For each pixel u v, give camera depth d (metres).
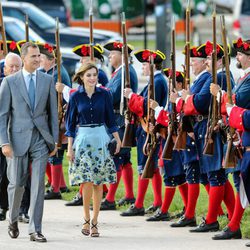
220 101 22.14
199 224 23.50
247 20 58.38
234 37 58.53
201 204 26.05
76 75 22.78
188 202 23.81
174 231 23.30
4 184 24.38
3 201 24.55
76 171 22.67
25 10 48.84
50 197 27.77
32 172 22.16
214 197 22.89
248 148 21.41
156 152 24.48
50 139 22.28
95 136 22.70
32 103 22.25
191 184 23.69
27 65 22.30
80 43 46.41
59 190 27.91
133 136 25.17
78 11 67.38
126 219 24.94
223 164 21.81
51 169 27.97
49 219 24.88
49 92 22.38
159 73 25.09
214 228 23.12
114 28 66.62
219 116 22.28
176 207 25.69
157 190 25.44
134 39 71.25
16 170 22.25
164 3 50.69
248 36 58.25
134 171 31.31
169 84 23.73
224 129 22.38
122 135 26.30
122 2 66.31
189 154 23.50
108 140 22.94
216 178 22.86
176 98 23.36
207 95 22.62
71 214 25.58
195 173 23.67
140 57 25.06
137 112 24.70
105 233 23.16
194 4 67.75
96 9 66.88
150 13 78.88
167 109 24.16
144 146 24.22
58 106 26.05
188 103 22.86
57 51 26.02
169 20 51.44
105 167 22.78
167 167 24.31
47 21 48.56
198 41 62.53
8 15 48.69
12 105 22.25
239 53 21.69
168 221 24.64
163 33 50.47
